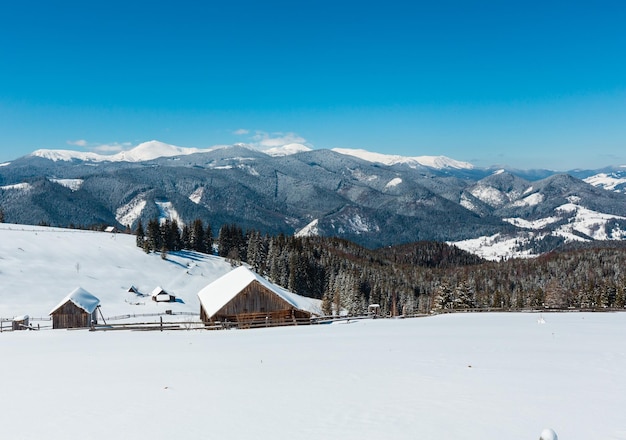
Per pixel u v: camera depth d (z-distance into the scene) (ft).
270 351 93.40
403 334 123.85
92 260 393.09
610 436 39.73
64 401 53.52
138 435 40.98
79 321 194.39
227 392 56.03
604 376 63.93
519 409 47.55
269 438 39.83
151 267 422.82
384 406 48.93
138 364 80.84
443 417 44.93
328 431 41.37
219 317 172.45
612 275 587.27
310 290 465.47
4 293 283.18
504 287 586.04
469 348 92.63
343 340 110.83
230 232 581.53
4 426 44.60
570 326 144.36
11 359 92.73
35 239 410.31
